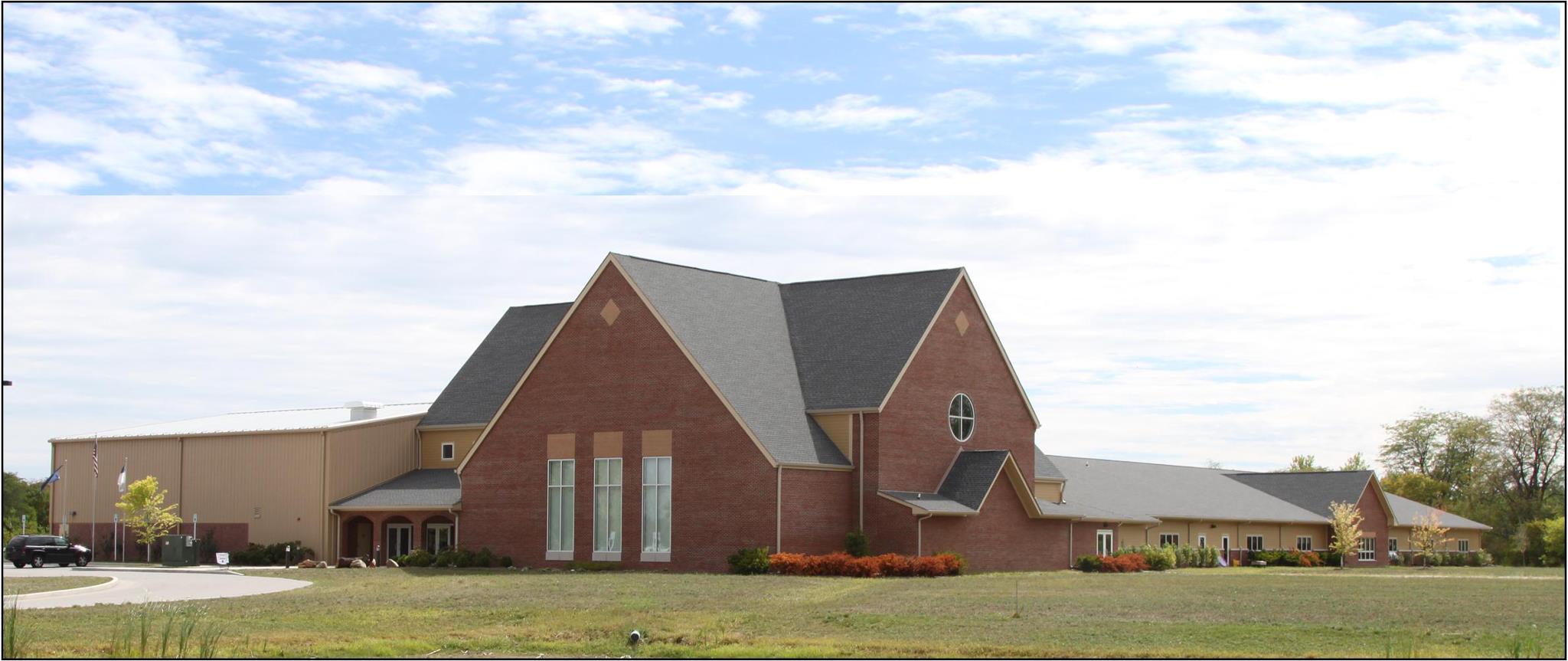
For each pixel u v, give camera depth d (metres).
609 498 54.69
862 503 53.22
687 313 55.38
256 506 65.56
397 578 49.06
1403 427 118.88
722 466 51.91
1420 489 112.69
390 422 67.19
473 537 58.44
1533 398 107.94
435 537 61.94
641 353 54.56
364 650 26.75
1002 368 60.06
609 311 55.62
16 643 26.55
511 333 71.81
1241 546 77.69
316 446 64.25
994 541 55.28
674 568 52.69
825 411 54.44
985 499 54.53
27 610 34.00
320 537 63.59
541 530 56.31
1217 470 92.06
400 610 34.81
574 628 30.47
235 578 49.53
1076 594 39.28
